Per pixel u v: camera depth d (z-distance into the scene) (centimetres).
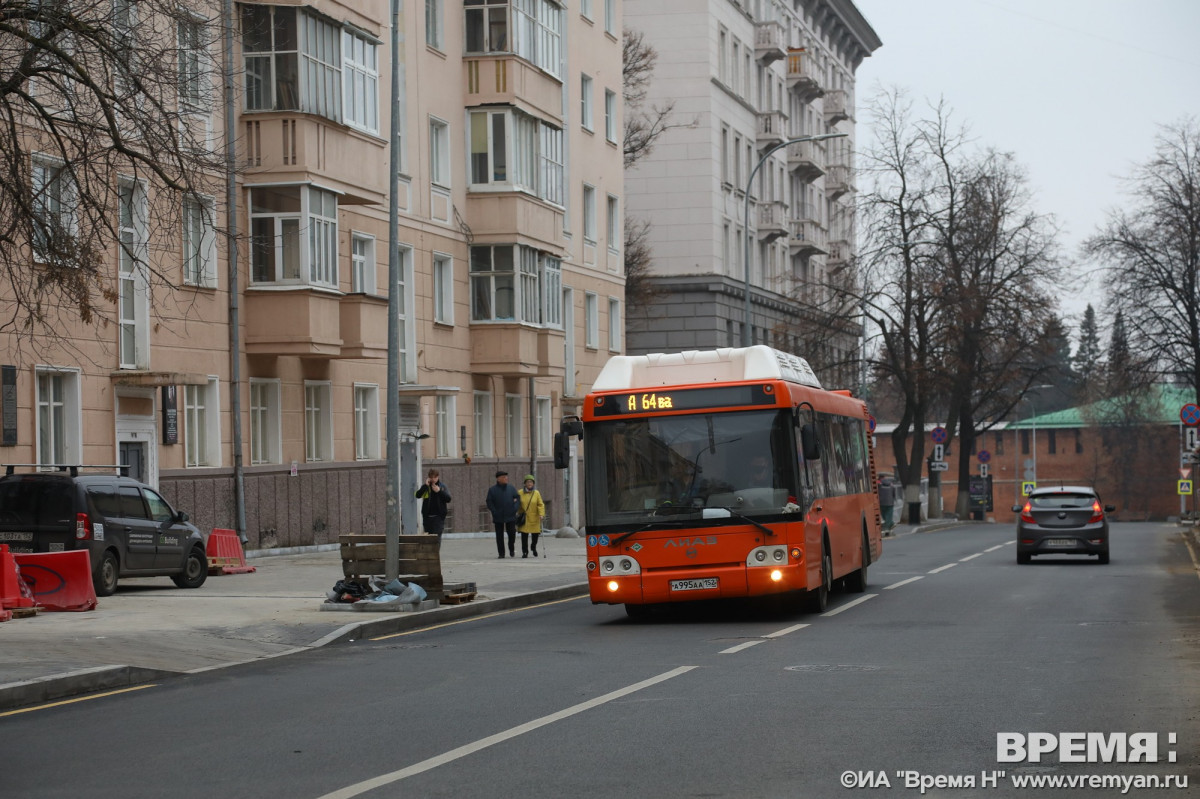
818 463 2116
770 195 7512
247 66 3064
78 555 1995
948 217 5969
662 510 1950
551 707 1162
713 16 6562
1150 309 5816
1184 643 1609
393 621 1927
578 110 4956
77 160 1817
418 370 3816
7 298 2391
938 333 5953
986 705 1143
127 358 2725
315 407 3388
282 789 855
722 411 1966
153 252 2747
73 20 1755
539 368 4300
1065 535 3316
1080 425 12450
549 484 4709
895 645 1603
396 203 2156
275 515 3156
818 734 1012
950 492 12719
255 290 3059
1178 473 11325
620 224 5366
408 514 3806
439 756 948
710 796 812
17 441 2414
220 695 1303
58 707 1252
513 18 4119
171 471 2809
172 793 852
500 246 4125
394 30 2181
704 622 1964
